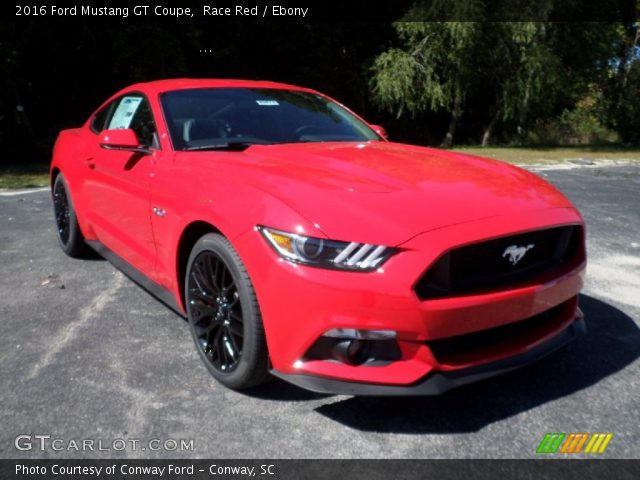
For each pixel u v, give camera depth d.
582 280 2.66
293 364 2.28
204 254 2.69
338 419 2.40
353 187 2.44
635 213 6.65
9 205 6.97
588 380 2.72
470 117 24.61
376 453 2.18
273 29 18.39
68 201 4.53
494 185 2.66
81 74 16.19
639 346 3.08
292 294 2.20
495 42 19.31
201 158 2.98
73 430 2.31
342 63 21.77
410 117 24.30
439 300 2.17
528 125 22.64
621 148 18.62
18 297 3.82
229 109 3.56
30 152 14.11
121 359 2.93
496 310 2.27
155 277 3.30
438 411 2.46
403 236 2.16
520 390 2.63
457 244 2.17
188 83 3.82
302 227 2.20
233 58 18.45
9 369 2.81
